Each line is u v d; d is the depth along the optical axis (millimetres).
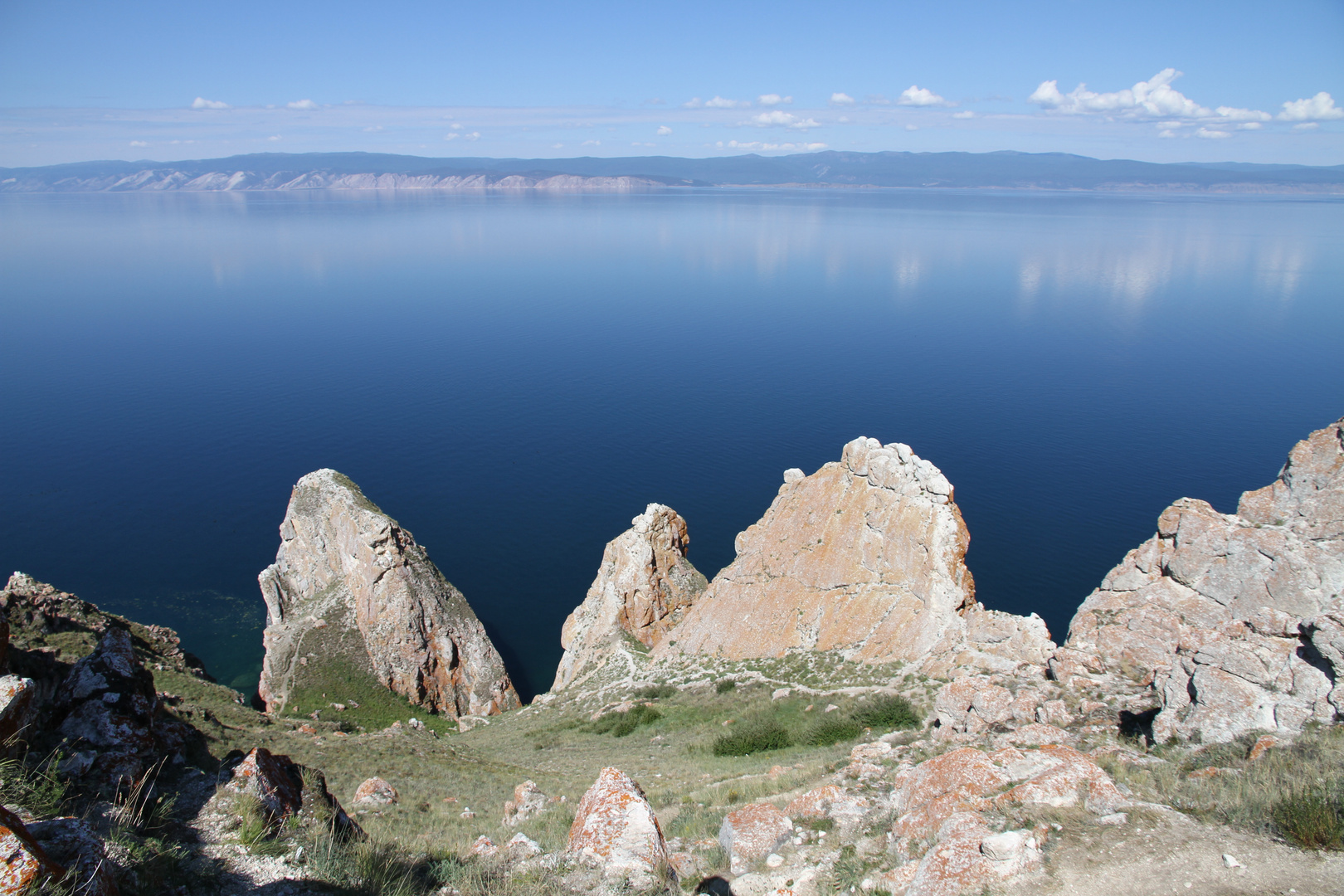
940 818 14102
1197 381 189625
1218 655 18484
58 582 101250
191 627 88438
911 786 15969
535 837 18422
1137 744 19578
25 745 12070
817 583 47438
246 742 29828
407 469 151625
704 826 18484
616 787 15133
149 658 43688
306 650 68750
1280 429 146750
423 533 117938
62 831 9961
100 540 117062
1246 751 16453
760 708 39406
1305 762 14359
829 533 48625
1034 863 12234
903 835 14391
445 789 28109
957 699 24469
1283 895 10938
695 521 118312
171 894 10398
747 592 51656
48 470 151375
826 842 15453
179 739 15422
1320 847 11758
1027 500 113188
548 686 78250
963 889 11961
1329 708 16656
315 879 12000
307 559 78188
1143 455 134000
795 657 44562
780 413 181625
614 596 65312
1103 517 106188
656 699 46750
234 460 158375
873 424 167125
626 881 13281
